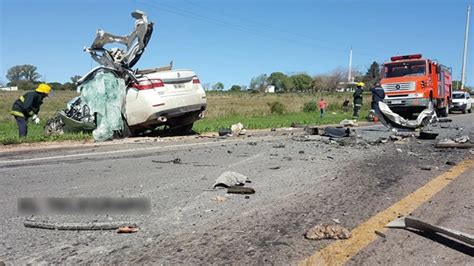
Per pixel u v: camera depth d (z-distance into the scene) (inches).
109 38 451.2
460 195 198.1
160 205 181.5
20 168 273.4
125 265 121.0
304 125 681.6
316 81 4458.7
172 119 492.1
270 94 3555.6
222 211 172.6
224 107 1343.5
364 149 362.9
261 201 187.8
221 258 125.9
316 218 163.2
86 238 142.9
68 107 490.0
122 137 456.1
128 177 241.6
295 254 128.6
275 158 312.7
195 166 278.8
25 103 448.1
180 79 456.8
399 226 152.7
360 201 187.6
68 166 280.8
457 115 1116.5
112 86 446.0
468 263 122.6
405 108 780.6
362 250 131.7
